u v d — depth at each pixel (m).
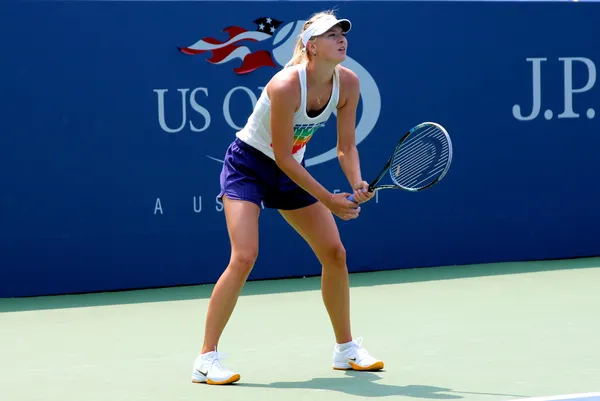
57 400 15.58
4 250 25.56
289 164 15.85
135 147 26.33
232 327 21.41
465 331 20.56
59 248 25.95
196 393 15.80
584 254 30.44
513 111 29.50
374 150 28.27
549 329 20.64
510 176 29.62
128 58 26.09
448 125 28.91
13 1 25.05
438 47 28.66
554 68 29.80
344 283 17.06
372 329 20.92
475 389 15.78
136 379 16.88
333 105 16.33
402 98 28.44
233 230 16.47
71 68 25.64
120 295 25.88
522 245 29.95
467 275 27.75
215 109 26.95
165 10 26.30
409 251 28.91
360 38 27.94
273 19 27.23
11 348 19.69
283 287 26.56
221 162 27.11
